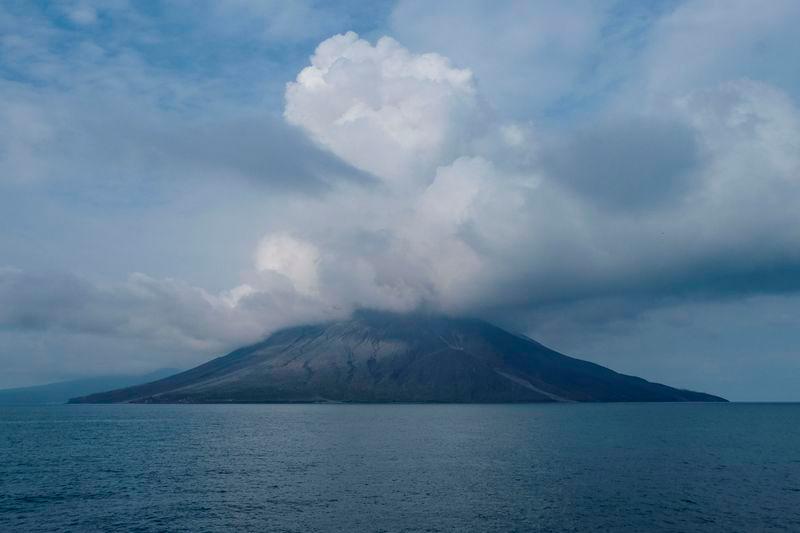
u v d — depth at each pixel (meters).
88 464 111.12
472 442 151.88
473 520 65.81
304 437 170.50
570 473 96.62
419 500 75.69
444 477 92.88
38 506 73.56
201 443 153.50
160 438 170.25
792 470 100.25
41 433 194.25
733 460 113.50
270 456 122.50
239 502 75.06
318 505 73.19
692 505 72.69
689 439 160.38
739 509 70.75
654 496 77.81
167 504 74.12
